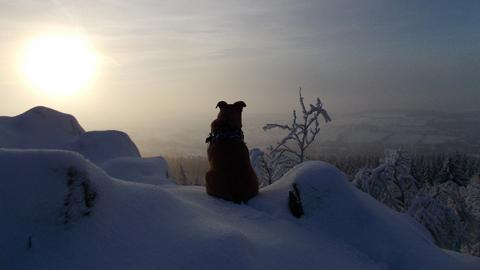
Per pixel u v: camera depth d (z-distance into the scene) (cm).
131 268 280
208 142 543
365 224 431
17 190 298
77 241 299
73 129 837
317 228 437
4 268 277
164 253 297
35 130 768
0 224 289
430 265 388
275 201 486
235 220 429
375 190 983
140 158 708
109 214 330
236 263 292
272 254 346
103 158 744
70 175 316
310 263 354
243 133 551
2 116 780
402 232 425
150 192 385
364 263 389
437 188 1068
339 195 458
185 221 358
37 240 292
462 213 1037
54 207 304
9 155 308
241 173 505
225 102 565
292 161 1088
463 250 1036
